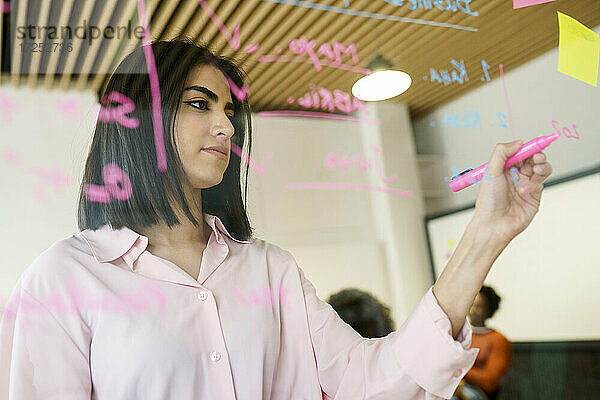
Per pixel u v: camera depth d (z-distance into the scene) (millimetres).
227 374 524
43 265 504
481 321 1051
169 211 557
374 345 546
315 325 607
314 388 587
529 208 511
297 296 619
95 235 546
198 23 810
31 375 469
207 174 579
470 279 503
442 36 937
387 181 883
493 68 980
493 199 501
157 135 567
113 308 497
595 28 1041
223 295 559
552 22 1002
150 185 556
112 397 482
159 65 590
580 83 1045
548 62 1018
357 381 531
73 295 494
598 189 1093
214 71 621
